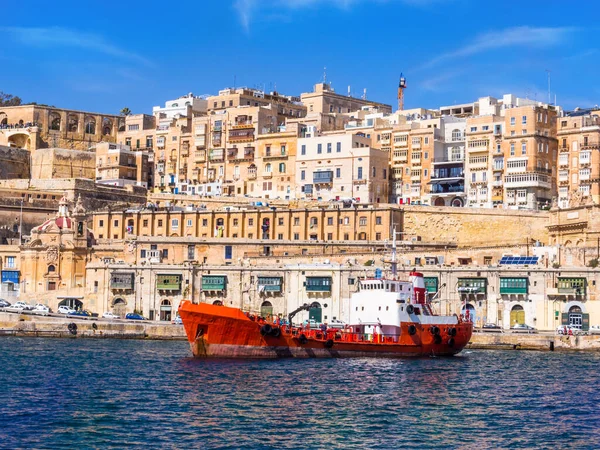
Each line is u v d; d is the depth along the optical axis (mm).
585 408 96875
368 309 138500
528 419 91375
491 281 166750
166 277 182500
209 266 181750
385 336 137000
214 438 81812
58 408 92375
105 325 163375
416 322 138000
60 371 115562
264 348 131250
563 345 151500
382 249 195250
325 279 173250
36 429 83625
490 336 153875
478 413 94000
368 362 129875
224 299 180500
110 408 92812
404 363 129625
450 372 120875
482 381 113500
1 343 148375
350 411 93750
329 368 122562
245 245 197625
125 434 82562
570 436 84812
